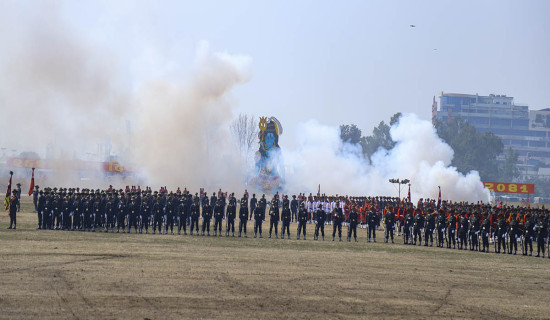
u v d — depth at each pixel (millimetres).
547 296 23156
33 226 47000
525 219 39938
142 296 20109
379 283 24469
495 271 29875
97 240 37312
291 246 38156
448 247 42844
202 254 31641
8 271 23938
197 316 17719
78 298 19469
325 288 22828
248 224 59406
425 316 18875
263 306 19328
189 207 45344
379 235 52562
